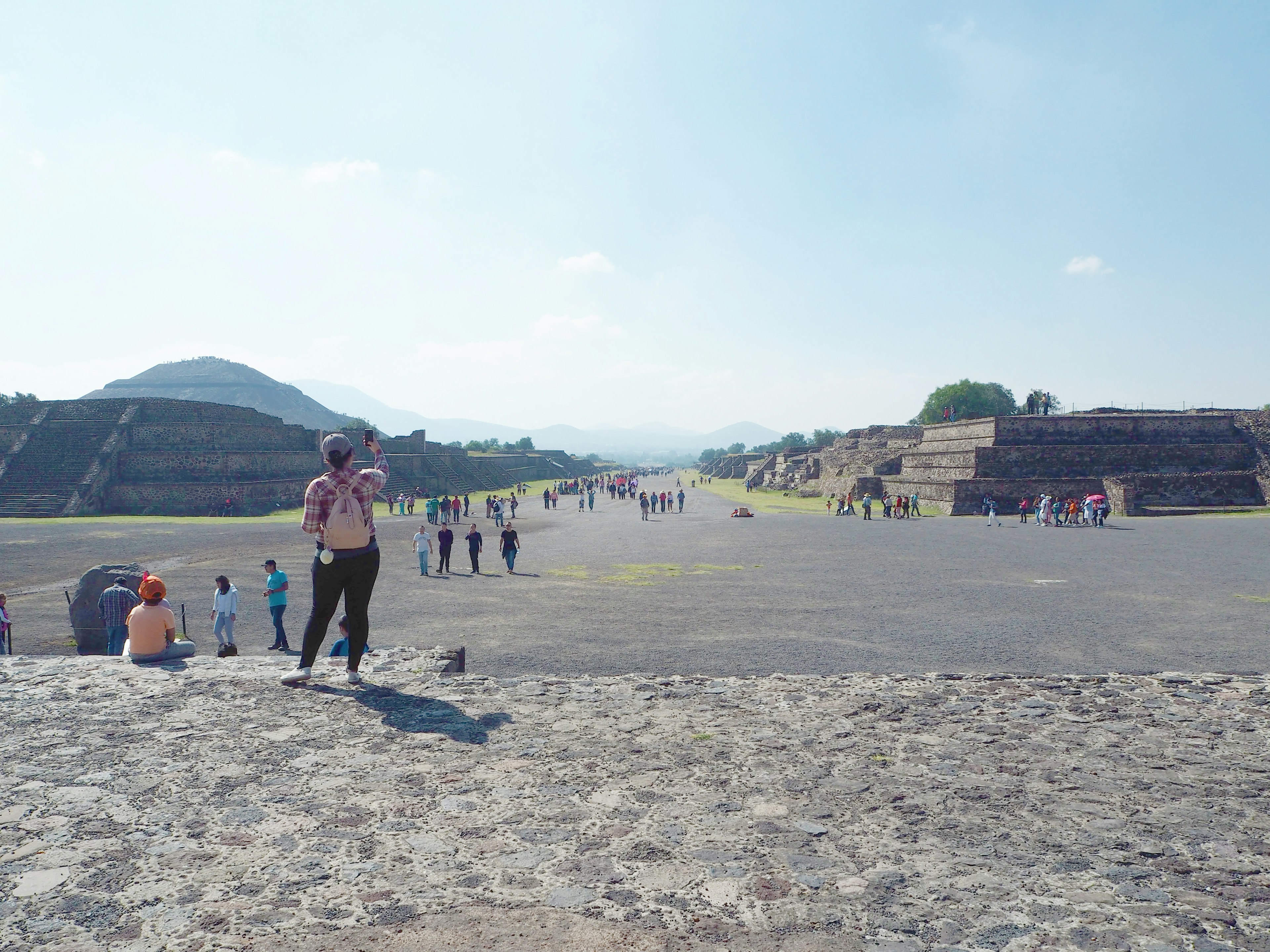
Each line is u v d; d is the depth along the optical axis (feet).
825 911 8.81
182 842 10.37
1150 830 11.11
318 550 17.56
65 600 63.00
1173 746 14.98
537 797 12.12
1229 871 9.83
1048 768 13.73
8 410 195.11
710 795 12.33
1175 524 134.82
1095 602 57.16
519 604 59.72
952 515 169.48
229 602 47.29
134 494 170.09
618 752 14.33
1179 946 8.08
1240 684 19.95
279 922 8.45
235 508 171.42
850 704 17.94
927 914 8.75
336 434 17.74
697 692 18.89
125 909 8.68
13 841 10.35
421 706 16.96
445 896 9.05
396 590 67.87
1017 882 9.54
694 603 59.72
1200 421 186.39
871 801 12.17
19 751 13.82
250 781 12.53
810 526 142.82
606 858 10.11
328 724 15.55
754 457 516.32
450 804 11.77
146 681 18.45
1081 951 7.96
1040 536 116.88
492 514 173.06
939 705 17.93
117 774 12.76
